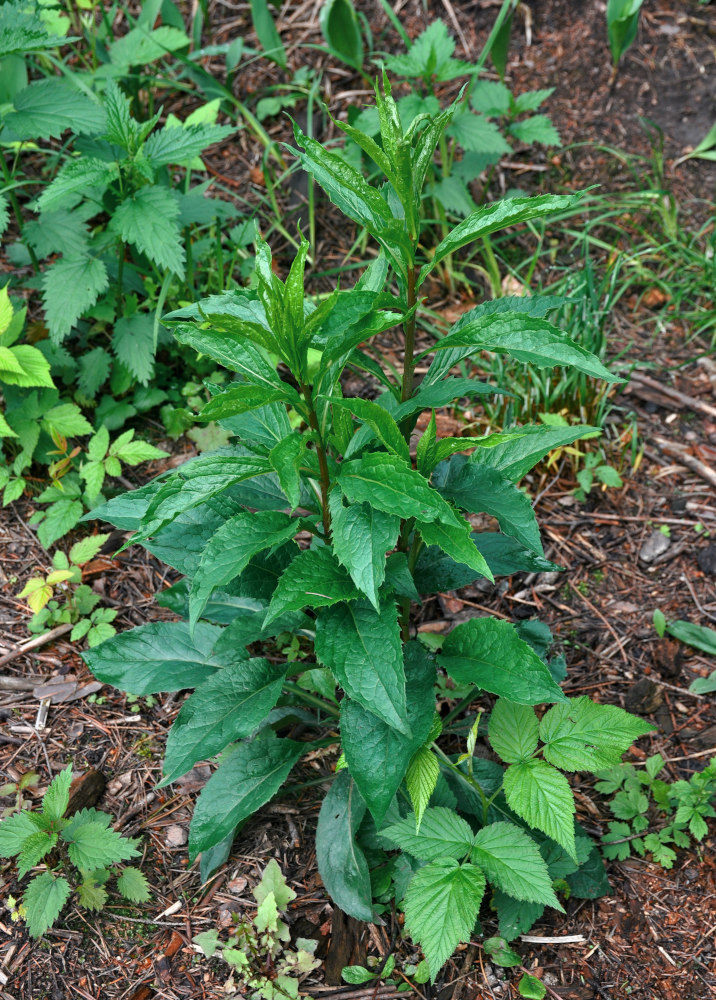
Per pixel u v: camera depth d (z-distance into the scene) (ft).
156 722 3.04
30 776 2.90
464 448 2.45
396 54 4.46
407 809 2.73
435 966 2.41
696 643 3.14
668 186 4.20
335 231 4.15
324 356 2.33
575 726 2.64
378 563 2.24
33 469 3.51
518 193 4.16
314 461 2.50
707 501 3.51
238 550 2.32
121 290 3.57
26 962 2.64
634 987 2.62
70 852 2.68
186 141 3.36
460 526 2.25
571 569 3.38
